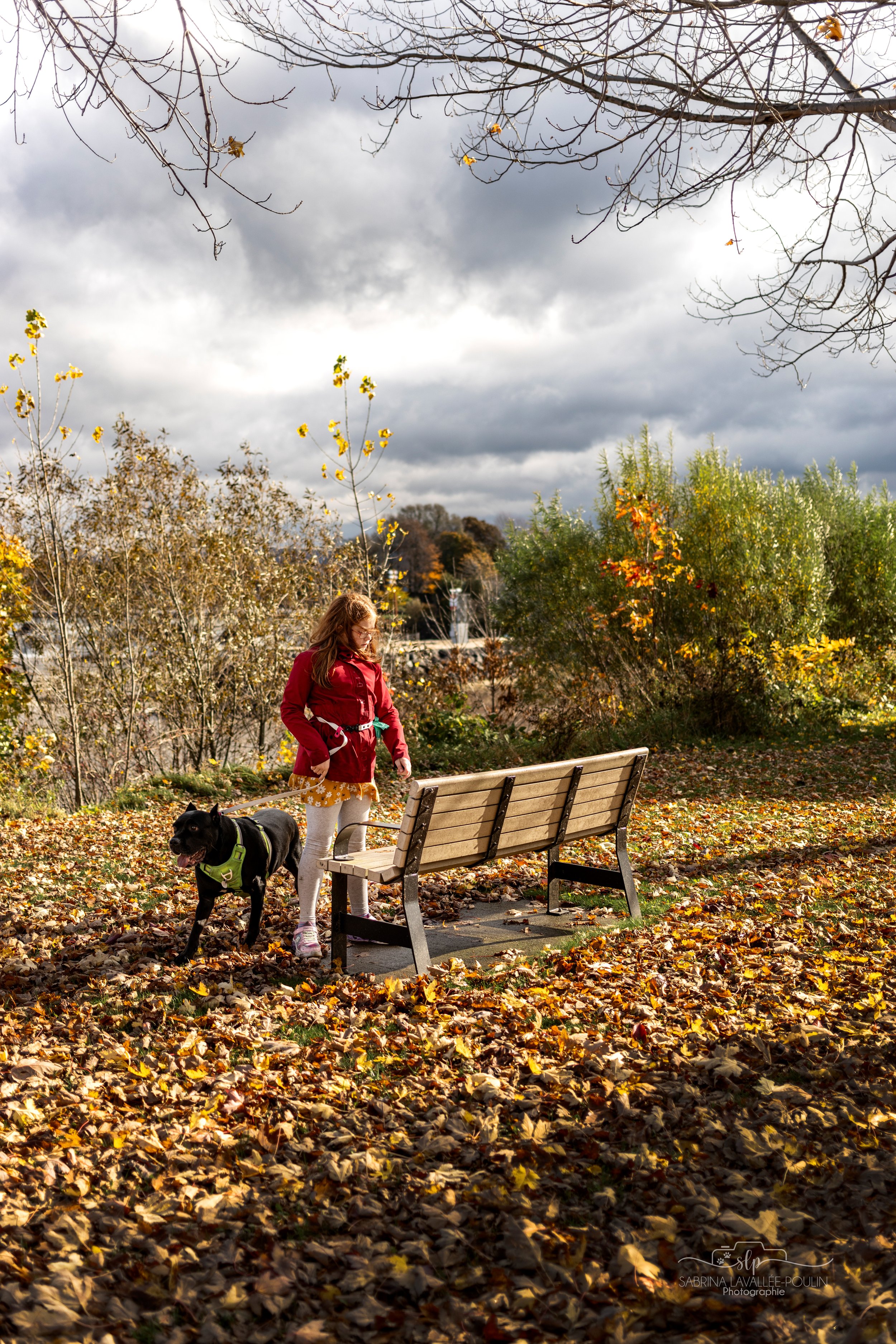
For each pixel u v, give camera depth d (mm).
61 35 3125
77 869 6980
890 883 6047
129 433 14156
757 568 15234
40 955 4930
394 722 5129
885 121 4727
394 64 4266
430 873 4547
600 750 13109
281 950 4941
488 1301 2121
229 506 15320
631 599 15703
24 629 13609
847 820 8477
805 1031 3535
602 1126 2939
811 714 14641
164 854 7469
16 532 12898
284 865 5395
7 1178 2660
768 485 16297
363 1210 2502
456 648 15844
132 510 14242
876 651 18172
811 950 4730
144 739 14539
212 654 14992
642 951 4762
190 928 5406
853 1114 2902
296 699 4770
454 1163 2762
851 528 18812
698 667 14758
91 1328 2053
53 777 12867
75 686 13867
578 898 6016
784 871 6492
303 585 15438
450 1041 3617
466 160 4551
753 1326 2008
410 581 25359
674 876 6465
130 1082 3361
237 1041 3707
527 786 4797
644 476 17109
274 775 11562
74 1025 3912
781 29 4148
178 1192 2611
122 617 14586
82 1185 2641
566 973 4492
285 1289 2191
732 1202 2471
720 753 12820
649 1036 3590
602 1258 2287
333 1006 4086
